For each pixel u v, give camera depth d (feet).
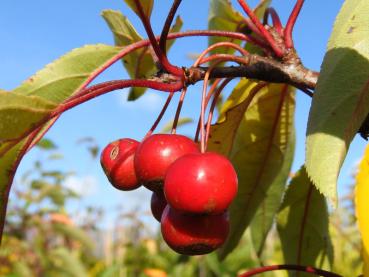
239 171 0.55
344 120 0.29
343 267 0.76
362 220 0.30
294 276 0.54
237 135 0.53
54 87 0.41
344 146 0.29
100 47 0.43
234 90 0.50
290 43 0.40
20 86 0.40
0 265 1.73
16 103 0.32
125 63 0.54
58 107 0.33
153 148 0.36
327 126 0.29
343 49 0.31
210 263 1.57
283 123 0.53
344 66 0.30
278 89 0.51
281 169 0.55
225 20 0.58
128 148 0.40
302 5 0.41
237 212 0.55
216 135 0.50
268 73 0.39
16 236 1.76
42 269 1.72
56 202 1.78
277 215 0.55
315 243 0.54
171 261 2.06
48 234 1.77
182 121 0.75
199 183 0.32
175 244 0.35
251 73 0.39
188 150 0.36
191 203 0.32
